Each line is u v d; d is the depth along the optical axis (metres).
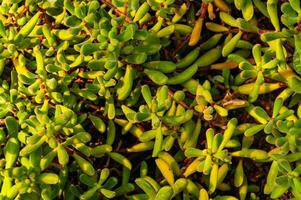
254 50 0.36
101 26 0.36
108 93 0.37
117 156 0.37
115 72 0.36
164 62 0.37
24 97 0.38
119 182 0.39
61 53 0.37
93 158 0.38
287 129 0.35
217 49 0.38
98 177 0.38
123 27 0.37
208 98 0.36
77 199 0.38
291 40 0.37
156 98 0.37
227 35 0.40
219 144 0.35
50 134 0.35
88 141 0.37
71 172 0.39
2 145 0.38
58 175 0.37
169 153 0.39
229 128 0.35
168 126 0.37
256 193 0.39
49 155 0.35
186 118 0.36
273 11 0.37
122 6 0.37
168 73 0.39
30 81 0.37
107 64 0.35
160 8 0.37
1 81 0.39
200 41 0.41
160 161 0.36
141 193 0.39
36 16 0.38
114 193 0.35
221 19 0.39
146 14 0.38
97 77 0.37
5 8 0.38
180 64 0.38
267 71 0.36
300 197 0.35
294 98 0.38
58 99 0.36
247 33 0.39
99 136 0.40
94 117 0.37
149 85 0.39
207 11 0.41
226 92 0.38
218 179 0.36
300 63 0.36
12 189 0.35
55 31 0.38
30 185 0.35
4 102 0.37
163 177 0.38
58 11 0.39
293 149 0.35
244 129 0.37
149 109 0.35
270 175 0.36
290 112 0.35
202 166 0.35
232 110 0.39
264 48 0.38
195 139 0.37
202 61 0.38
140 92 0.38
